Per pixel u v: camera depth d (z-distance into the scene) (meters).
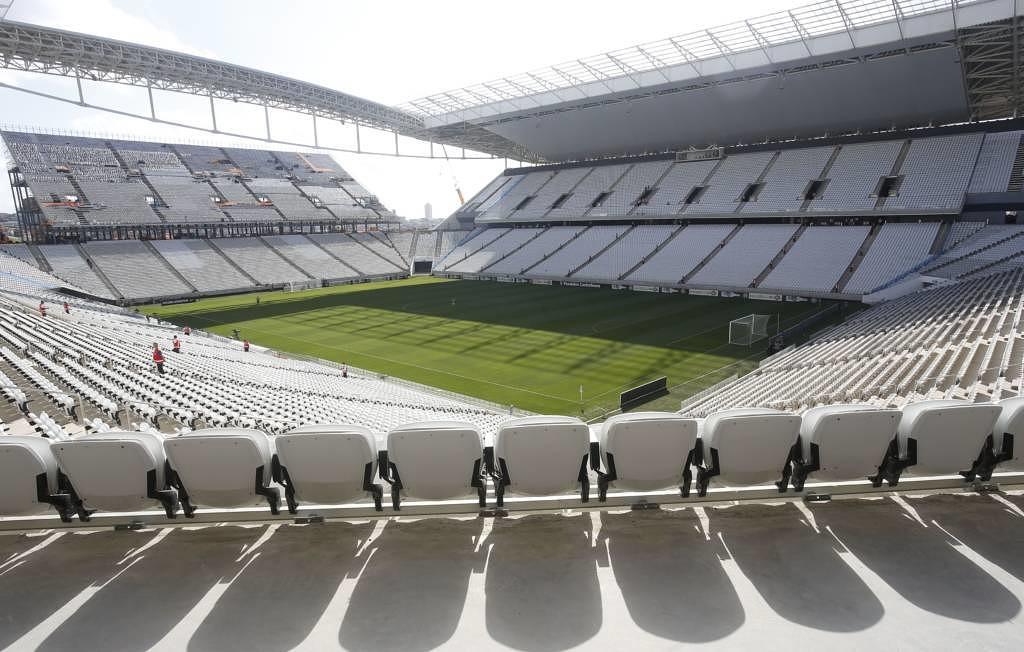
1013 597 3.28
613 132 63.72
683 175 63.16
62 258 54.75
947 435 4.22
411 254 75.88
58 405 12.52
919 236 45.06
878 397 14.23
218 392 17.98
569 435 4.07
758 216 54.16
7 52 35.09
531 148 72.31
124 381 16.75
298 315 47.41
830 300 43.69
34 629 3.21
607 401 24.95
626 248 59.72
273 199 72.75
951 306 26.70
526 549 3.90
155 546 4.04
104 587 3.58
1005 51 38.62
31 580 3.66
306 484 4.17
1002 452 4.36
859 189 50.09
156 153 69.69
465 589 3.49
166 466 4.25
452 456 4.11
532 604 3.34
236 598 3.46
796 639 2.99
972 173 45.97
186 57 39.19
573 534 4.07
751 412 4.18
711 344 33.12
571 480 4.23
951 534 3.94
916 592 3.35
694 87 51.31
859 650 2.90
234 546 4.02
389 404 21.22
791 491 4.49
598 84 52.91
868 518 4.18
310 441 4.04
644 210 61.59
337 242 73.88
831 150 55.66
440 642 3.05
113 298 52.00
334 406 18.02
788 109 52.50
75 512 4.22
